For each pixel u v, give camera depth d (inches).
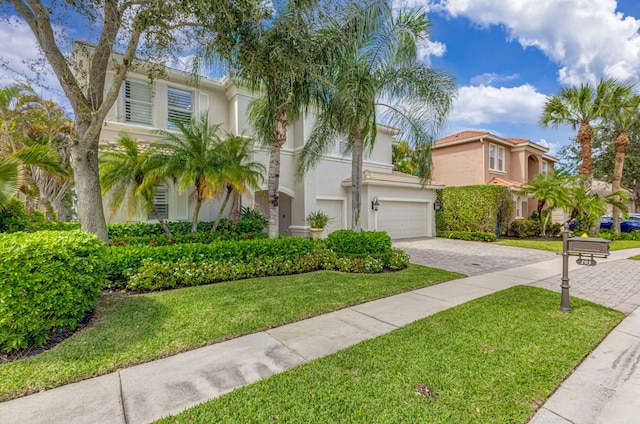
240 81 371.2
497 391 117.6
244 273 286.5
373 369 131.6
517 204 847.1
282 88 322.0
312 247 339.9
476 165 823.7
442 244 595.2
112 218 443.5
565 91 681.6
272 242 312.8
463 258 439.8
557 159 1053.2
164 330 167.6
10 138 441.1
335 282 274.1
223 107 573.9
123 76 272.2
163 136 460.4
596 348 157.2
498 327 179.0
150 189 399.2
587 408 109.6
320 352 148.2
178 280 253.0
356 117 330.0
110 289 237.0
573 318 195.5
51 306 148.6
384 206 650.8
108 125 452.1
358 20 305.3
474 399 112.4
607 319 194.2
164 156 386.6
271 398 111.3
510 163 919.7
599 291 266.2
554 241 636.1
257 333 170.2
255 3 236.1
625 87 622.2
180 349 148.6
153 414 103.0
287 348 152.4
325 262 337.4
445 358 141.6
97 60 285.6
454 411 105.7
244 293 235.3
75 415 102.3
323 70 316.8
